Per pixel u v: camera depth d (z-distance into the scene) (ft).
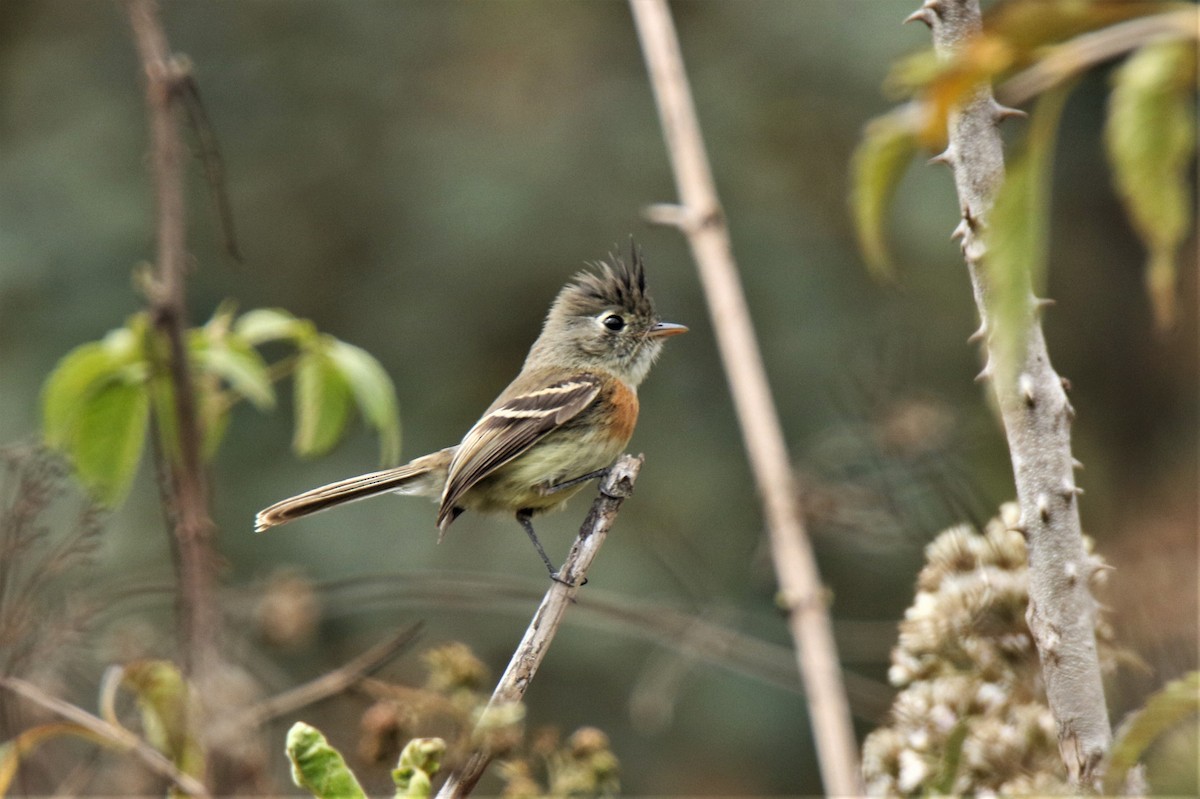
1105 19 10.00
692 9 63.26
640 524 51.55
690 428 55.52
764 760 54.13
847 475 25.71
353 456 53.83
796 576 22.17
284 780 26.48
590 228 57.67
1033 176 10.25
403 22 62.59
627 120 60.18
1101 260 72.43
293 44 61.41
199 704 21.70
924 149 12.21
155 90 24.09
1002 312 10.28
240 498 52.42
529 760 18.25
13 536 22.45
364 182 59.31
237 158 59.00
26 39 61.26
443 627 49.14
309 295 57.36
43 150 57.31
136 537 46.29
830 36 61.21
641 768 52.65
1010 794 15.98
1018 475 14.73
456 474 30.94
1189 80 9.96
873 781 17.39
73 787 23.53
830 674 21.18
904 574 49.32
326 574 50.78
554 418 31.53
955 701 17.06
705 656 31.27
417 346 56.24
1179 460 66.33
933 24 14.40
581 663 51.98
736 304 23.65
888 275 12.52
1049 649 14.48
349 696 22.36
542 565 51.21
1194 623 17.58
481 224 57.36
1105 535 44.47
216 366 25.03
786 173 59.67
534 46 62.75
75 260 54.29
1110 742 14.21
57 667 25.26
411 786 15.35
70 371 24.68
